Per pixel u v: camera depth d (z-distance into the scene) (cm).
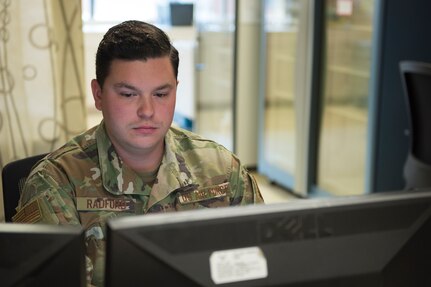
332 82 394
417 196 79
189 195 136
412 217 78
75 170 130
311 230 74
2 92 211
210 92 491
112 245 69
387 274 77
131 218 71
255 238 72
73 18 220
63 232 70
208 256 71
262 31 446
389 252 77
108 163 130
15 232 70
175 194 134
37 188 125
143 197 131
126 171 130
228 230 72
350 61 376
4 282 70
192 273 70
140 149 126
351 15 369
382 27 339
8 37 209
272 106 452
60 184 127
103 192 129
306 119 406
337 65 388
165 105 122
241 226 72
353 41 371
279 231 73
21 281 70
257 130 475
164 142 137
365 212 77
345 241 76
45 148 222
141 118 121
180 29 480
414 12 342
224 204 139
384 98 350
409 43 345
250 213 73
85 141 135
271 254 73
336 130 397
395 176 362
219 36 474
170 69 122
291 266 73
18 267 70
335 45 387
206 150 144
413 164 279
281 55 434
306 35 395
